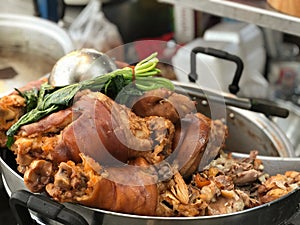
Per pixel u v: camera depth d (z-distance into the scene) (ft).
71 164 2.50
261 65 5.61
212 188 2.69
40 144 2.62
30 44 5.07
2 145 2.94
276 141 3.57
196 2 4.30
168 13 6.02
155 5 5.98
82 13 5.59
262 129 3.66
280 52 5.94
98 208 2.53
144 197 2.54
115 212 2.51
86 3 5.78
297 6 3.81
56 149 2.57
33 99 2.95
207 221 2.44
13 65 4.97
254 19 4.00
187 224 2.44
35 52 5.06
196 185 2.74
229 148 3.89
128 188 2.53
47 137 2.65
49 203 2.44
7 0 5.80
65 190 2.46
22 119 2.75
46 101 2.78
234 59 3.74
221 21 5.86
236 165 2.96
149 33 5.94
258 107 3.71
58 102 2.72
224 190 2.73
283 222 2.67
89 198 2.47
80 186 2.47
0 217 3.64
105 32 5.45
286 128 4.54
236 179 2.91
